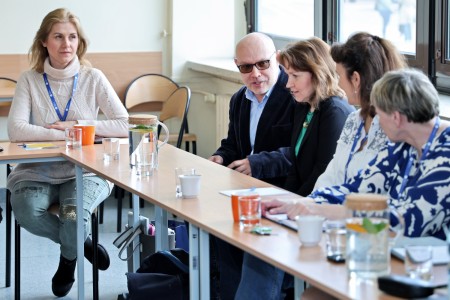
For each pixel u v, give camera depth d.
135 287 3.43
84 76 4.79
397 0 5.24
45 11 6.79
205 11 7.12
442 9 4.70
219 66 6.60
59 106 4.75
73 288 4.75
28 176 4.49
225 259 3.52
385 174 2.96
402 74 2.67
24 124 4.64
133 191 3.49
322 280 2.23
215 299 3.61
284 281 3.45
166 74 7.19
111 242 5.65
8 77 6.73
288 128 4.19
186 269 3.51
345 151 3.32
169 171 3.88
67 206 4.43
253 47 4.16
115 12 6.98
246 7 7.01
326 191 3.07
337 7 5.71
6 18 6.69
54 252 5.46
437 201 2.64
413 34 5.03
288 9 6.41
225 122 6.54
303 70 3.71
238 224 2.88
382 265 2.24
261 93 4.23
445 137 2.71
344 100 3.74
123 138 4.75
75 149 4.42
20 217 4.45
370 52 3.13
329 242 2.45
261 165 4.04
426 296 2.09
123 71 7.04
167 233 4.11
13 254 5.39
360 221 2.26
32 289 4.75
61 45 4.68
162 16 7.11
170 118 6.78
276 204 3.00
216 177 3.72
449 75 4.71
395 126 2.71
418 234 2.65
